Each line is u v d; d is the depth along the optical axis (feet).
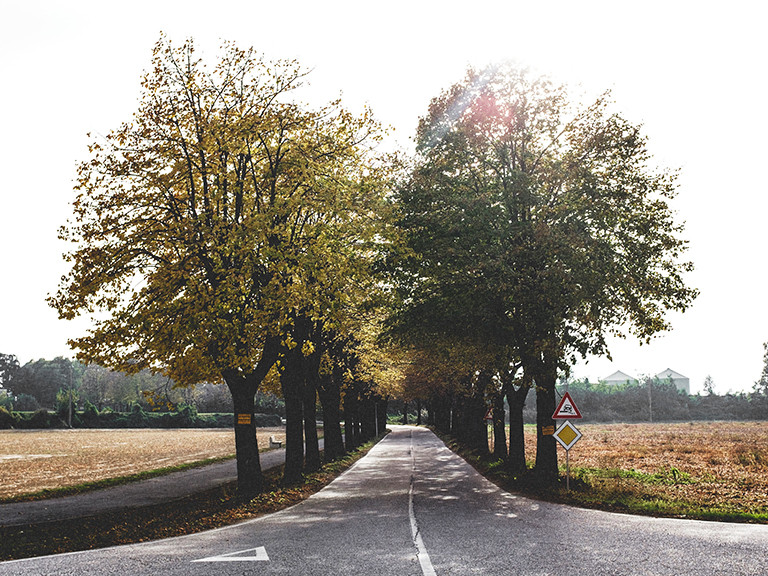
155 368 57.77
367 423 178.40
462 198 63.67
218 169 56.03
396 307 72.38
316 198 58.75
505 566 26.09
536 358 61.00
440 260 63.67
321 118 62.28
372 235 61.57
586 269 56.39
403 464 102.63
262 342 61.05
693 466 88.38
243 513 47.75
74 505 57.98
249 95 59.31
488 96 66.23
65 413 327.06
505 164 68.69
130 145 57.31
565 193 63.46
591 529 36.29
